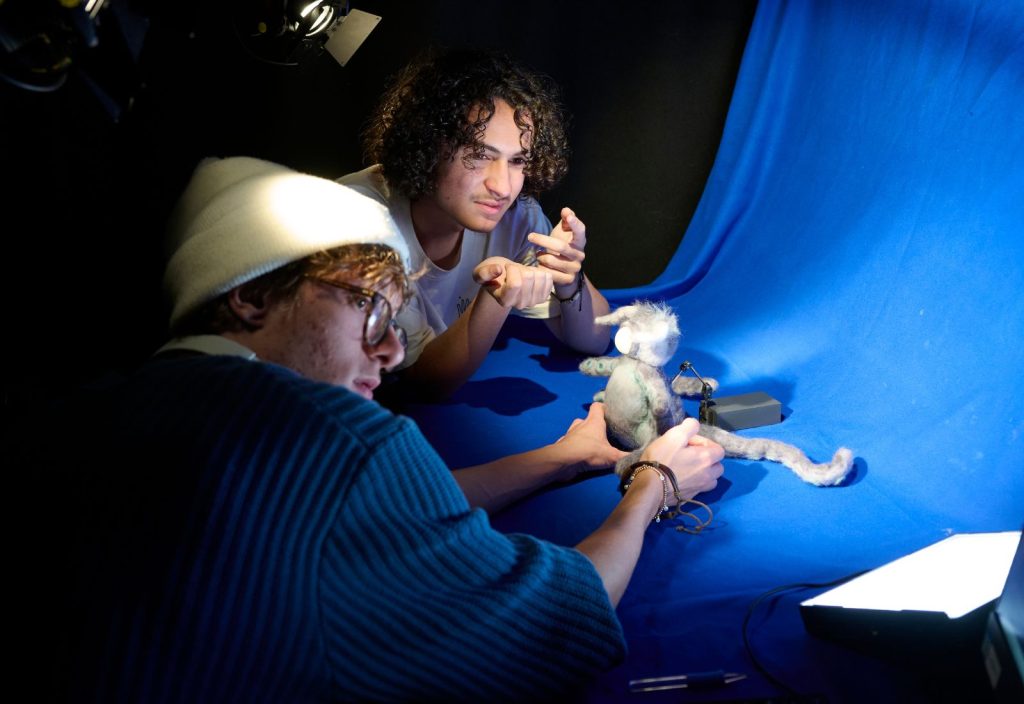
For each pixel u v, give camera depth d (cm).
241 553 75
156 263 240
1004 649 95
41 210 209
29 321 213
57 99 197
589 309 200
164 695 74
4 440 83
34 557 76
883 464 158
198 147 275
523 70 179
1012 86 164
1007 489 139
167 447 77
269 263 89
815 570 130
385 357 97
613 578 113
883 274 186
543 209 294
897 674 108
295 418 78
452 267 197
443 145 169
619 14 271
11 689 74
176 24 143
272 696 79
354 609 81
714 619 120
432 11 273
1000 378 150
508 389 194
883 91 202
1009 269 155
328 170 290
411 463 83
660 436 152
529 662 88
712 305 235
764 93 242
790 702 100
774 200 236
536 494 151
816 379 189
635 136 285
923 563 117
